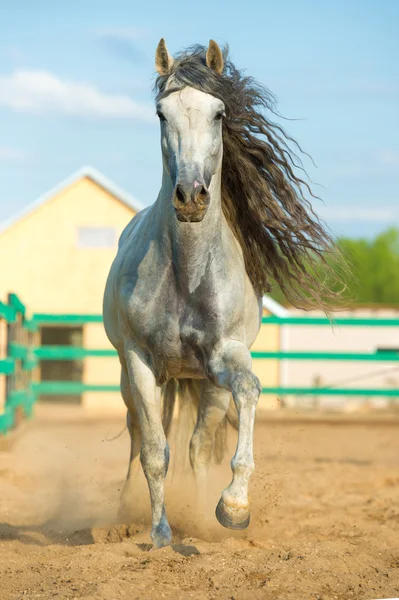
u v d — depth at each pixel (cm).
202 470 985
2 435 1938
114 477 1513
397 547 907
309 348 5325
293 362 5331
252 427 789
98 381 4041
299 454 1939
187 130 791
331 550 852
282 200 932
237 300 856
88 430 2423
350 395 2447
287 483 1459
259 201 921
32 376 2678
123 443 2138
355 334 5325
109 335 1019
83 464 1703
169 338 850
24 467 1617
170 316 845
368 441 2288
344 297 1001
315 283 973
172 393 1101
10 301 2025
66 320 2506
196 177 763
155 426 855
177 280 839
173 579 723
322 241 956
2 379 3083
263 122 919
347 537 975
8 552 878
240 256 902
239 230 939
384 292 10681
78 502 1236
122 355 991
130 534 986
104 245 4244
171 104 802
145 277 855
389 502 1273
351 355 2389
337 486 1460
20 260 4206
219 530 975
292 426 2662
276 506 1212
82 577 733
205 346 852
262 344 4088
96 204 4241
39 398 4781
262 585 712
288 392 2430
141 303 853
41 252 4216
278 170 924
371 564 814
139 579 712
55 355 2564
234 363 830
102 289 4216
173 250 831
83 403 4059
